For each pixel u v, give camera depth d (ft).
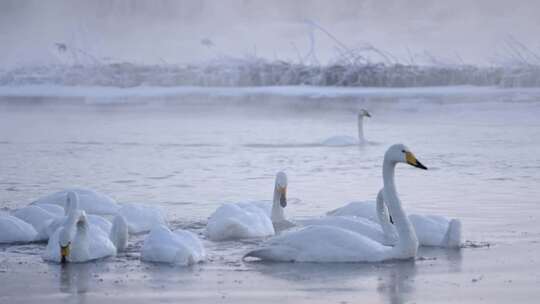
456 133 126.21
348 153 103.09
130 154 103.04
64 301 41.11
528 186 74.95
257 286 42.96
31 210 55.72
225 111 180.04
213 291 42.24
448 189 73.92
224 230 53.26
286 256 47.73
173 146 112.06
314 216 61.62
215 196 71.31
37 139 123.13
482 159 95.04
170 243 47.98
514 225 57.16
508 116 153.48
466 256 48.52
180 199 69.87
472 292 41.63
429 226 51.44
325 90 222.28
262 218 55.01
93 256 48.55
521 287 42.34
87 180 81.25
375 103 190.60
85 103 209.15
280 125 146.20
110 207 60.90
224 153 103.40
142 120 158.20
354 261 47.11
